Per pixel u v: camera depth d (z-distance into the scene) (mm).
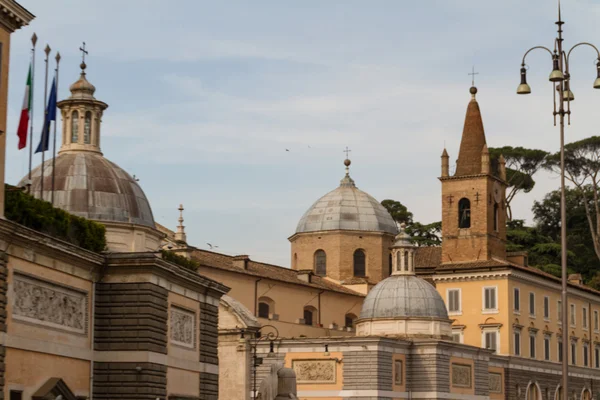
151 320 68500
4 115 57469
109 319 68250
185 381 74812
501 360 145375
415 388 128750
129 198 83062
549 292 159250
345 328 148750
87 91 86250
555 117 71188
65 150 85500
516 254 159875
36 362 61406
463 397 132750
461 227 155625
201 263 126125
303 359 126125
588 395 168250
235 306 119500
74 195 81312
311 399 125125
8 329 58562
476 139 157625
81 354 66188
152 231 83625
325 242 158625
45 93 73188
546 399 155375
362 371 123438
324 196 164125
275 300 138375
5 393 58156
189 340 75938
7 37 57750
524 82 73312
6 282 58312
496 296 148625
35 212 64188
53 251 62656
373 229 158500
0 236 57312
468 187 155250
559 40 71250
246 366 118500
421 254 173750
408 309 132875
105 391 67688
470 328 149500
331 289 147750
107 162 84938
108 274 68688
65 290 64688
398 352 127750
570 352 164250
